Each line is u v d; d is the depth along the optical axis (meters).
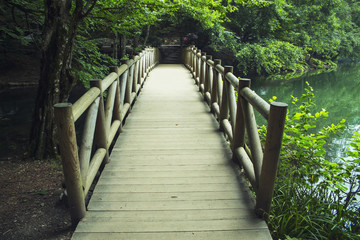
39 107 4.34
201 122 4.54
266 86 14.98
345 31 27.92
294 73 20.81
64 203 2.91
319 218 2.66
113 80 3.40
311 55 25.28
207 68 5.99
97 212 2.21
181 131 4.12
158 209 2.26
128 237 1.94
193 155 3.30
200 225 2.07
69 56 4.24
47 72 4.21
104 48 14.71
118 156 3.28
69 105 1.81
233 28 19.77
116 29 6.27
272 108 1.87
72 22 4.09
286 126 3.77
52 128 4.42
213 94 4.98
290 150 3.74
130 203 2.34
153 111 5.21
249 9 16.80
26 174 3.88
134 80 5.98
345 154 5.59
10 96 10.75
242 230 2.03
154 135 3.97
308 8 19.86
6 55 12.70
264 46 17.92
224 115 4.09
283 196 3.02
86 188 2.20
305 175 3.43
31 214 2.76
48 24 4.10
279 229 2.46
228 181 2.71
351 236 2.56
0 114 8.21
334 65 27.27
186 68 13.31
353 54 30.47
